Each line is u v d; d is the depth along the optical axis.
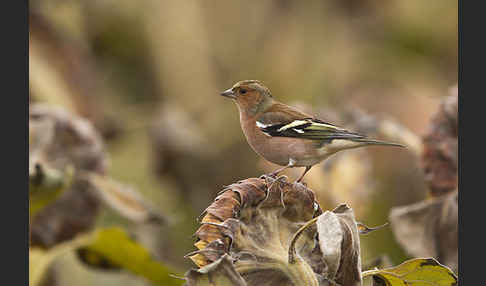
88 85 12.67
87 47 14.02
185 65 14.82
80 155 9.68
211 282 5.06
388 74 15.02
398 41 15.74
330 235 5.14
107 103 13.70
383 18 15.52
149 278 9.72
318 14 14.98
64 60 12.41
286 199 5.78
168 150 13.78
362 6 15.38
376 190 9.98
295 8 14.95
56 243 9.34
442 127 8.65
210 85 14.72
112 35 14.65
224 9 14.86
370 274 5.76
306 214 5.85
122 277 10.91
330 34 14.94
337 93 14.42
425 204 8.44
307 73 14.68
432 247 8.32
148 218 9.48
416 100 14.46
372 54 15.16
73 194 9.45
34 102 11.88
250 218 5.70
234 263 5.50
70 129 9.67
